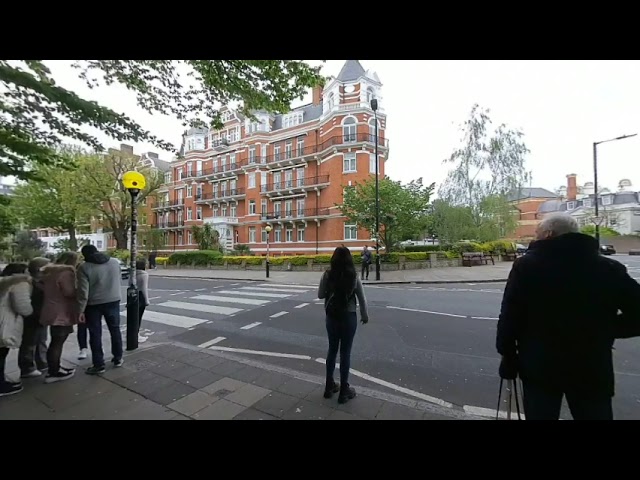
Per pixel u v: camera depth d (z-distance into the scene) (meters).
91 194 29.39
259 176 38.06
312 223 33.06
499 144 24.86
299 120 36.88
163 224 49.78
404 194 21.22
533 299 1.85
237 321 7.55
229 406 3.23
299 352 5.21
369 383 3.93
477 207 24.88
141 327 7.06
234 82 4.61
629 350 5.11
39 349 4.32
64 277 3.98
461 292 11.89
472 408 3.28
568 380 1.75
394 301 9.91
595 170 19.41
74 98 3.22
